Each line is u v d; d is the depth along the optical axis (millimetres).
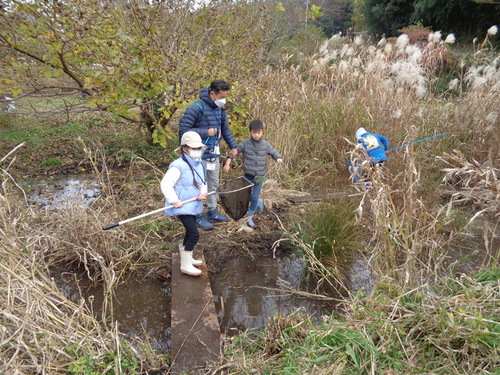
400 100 7730
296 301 3848
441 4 18391
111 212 5133
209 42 7891
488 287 3029
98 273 4105
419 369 2574
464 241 4902
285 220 5488
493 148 6746
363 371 2615
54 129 10055
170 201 3660
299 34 16078
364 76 8484
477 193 4473
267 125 7496
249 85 7574
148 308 3750
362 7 25156
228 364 2801
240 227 5191
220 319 3568
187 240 3912
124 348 2930
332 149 8023
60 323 2879
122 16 6648
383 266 3686
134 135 9914
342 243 4312
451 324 2688
